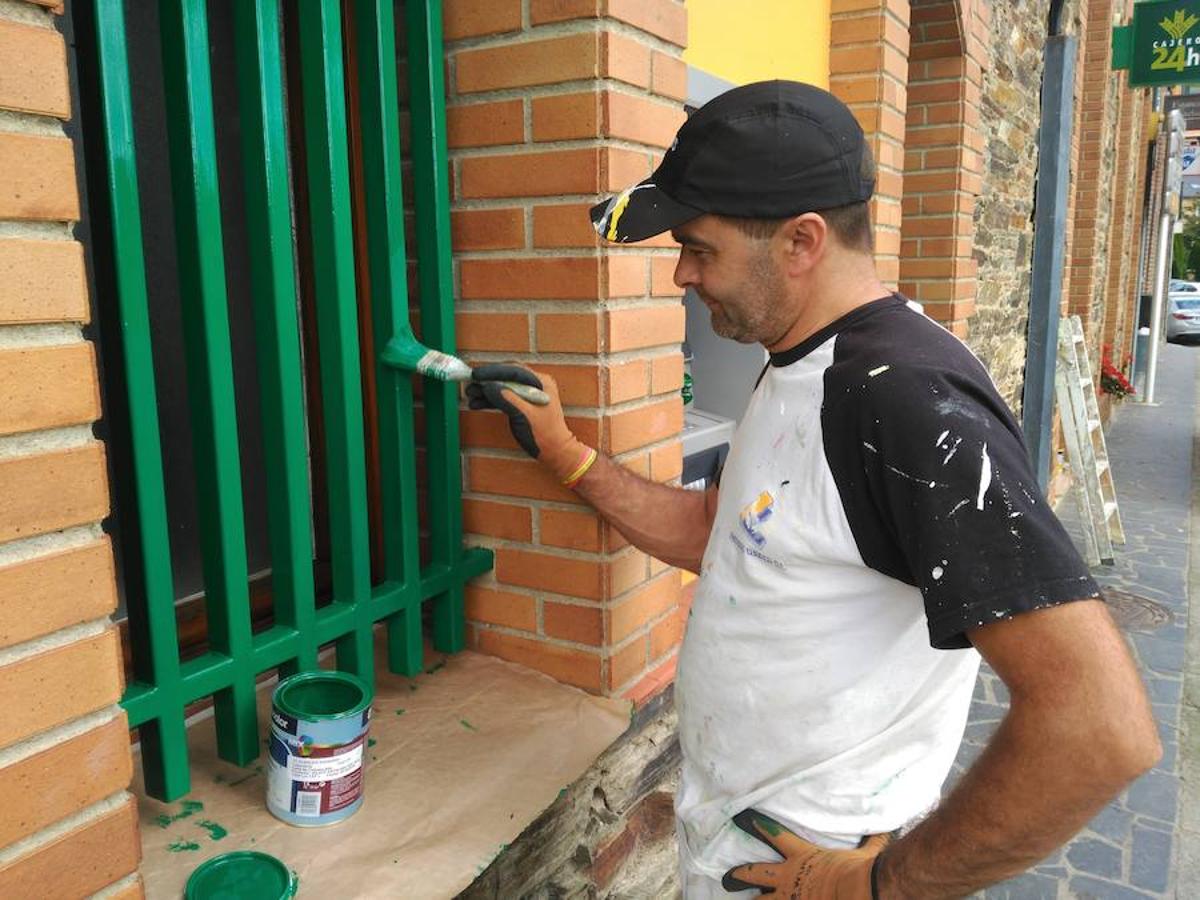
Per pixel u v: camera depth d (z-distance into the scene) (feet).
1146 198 52.65
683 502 6.21
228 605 5.18
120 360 4.54
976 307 16.75
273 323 5.25
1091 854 10.34
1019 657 3.55
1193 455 32.76
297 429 5.43
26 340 3.39
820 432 4.22
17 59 3.26
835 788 4.57
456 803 5.42
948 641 3.74
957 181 13.87
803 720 4.56
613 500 6.12
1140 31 26.63
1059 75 19.56
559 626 6.68
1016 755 3.55
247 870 4.69
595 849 7.03
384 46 5.84
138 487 4.62
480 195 6.40
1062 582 3.51
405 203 6.72
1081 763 3.42
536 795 5.60
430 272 6.47
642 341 6.44
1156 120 49.85
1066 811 3.49
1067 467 27.86
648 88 6.22
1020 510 3.59
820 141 4.33
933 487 3.70
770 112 4.33
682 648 5.25
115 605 3.72
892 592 4.31
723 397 10.69
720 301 4.65
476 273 6.52
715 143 4.38
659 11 6.26
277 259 5.22
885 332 4.24
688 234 4.56
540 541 6.65
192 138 4.72
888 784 4.56
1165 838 10.60
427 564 7.08
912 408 3.83
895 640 4.38
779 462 4.46
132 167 4.41
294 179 6.85
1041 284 20.44
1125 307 45.01
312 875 4.76
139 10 6.62
